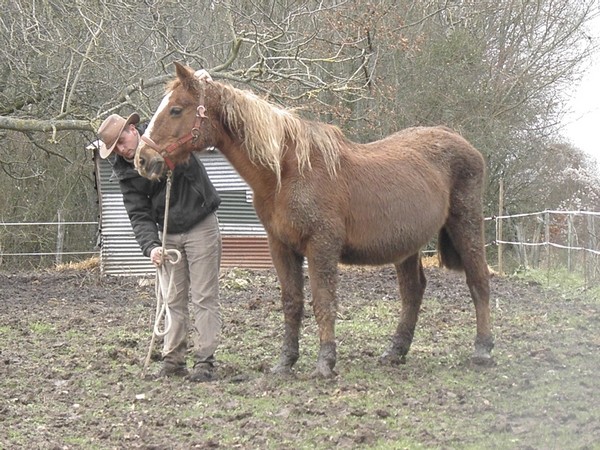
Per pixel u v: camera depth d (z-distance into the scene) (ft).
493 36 77.15
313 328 30.71
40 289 47.91
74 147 77.61
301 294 22.68
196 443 16.62
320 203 21.34
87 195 82.33
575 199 77.87
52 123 45.42
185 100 20.90
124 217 53.42
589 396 20.06
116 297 43.62
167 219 22.24
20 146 77.20
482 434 17.04
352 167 22.34
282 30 47.37
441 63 72.23
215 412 18.84
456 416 18.48
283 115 21.61
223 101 21.18
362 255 22.63
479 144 73.92
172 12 55.01
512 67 76.84
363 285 47.57
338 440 16.58
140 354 26.18
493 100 75.00
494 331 30.14
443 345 27.48
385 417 18.34
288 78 47.14
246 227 54.49
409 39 67.67
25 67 49.39
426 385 21.49
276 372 22.30
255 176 21.57
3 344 28.32
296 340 22.67
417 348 27.02
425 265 60.54
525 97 76.02
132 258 53.62
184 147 20.93
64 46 46.39
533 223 80.59
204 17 62.23
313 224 21.31
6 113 54.60
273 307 36.27
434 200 23.54
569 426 17.43
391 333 30.12
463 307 37.17
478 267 24.53
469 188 24.63
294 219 21.31
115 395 20.72
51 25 47.60
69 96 46.55
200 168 22.44
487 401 19.62
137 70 48.62
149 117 44.47
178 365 22.98
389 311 36.09
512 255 76.95
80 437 17.28
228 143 21.52
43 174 71.72
